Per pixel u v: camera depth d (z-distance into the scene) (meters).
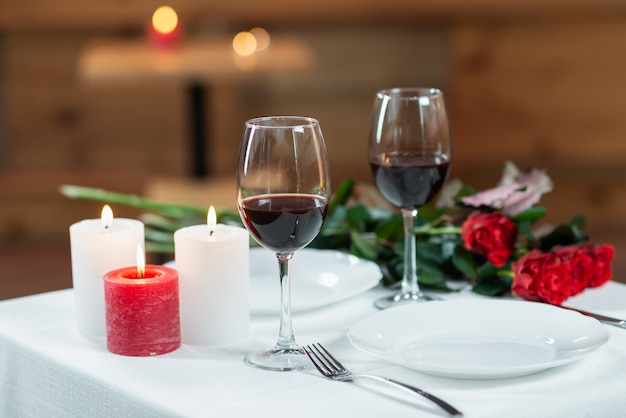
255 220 1.45
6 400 1.59
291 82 5.04
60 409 1.50
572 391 1.38
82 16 4.77
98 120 5.05
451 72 4.89
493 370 1.38
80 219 4.89
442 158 1.63
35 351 1.53
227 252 1.52
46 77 5.00
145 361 1.49
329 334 1.55
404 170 1.62
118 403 1.42
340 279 1.70
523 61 4.84
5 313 1.65
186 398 1.39
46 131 5.05
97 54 4.04
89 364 1.48
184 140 5.07
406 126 1.62
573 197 4.96
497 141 4.92
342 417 1.34
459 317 1.53
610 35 4.79
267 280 1.72
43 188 4.86
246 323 1.54
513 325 1.51
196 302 1.52
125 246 1.57
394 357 1.42
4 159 5.06
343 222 1.89
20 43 4.96
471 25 4.81
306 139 1.45
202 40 4.47
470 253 1.71
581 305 1.65
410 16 4.76
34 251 4.54
